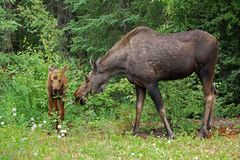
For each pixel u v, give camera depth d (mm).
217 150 10039
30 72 15609
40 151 9211
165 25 16688
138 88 12102
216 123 13711
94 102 14375
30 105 14359
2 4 20422
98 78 12156
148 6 18625
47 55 16922
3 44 20516
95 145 9914
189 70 11711
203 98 12898
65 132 11016
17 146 9227
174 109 12438
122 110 14188
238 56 16656
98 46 19406
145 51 11578
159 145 10398
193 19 16656
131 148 9852
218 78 16922
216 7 16203
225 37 16844
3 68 16828
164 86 12539
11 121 12250
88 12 20391
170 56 11523
